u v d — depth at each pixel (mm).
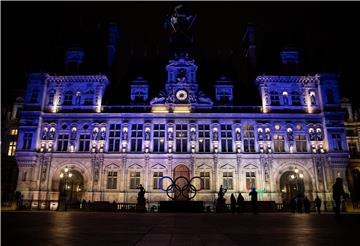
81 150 44344
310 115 45281
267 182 42531
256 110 46188
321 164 43406
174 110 45812
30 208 38969
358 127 50031
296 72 47750
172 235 8711
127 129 44875
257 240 7664
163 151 43969
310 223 14203
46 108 46219
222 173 43219
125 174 43031
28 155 43375
